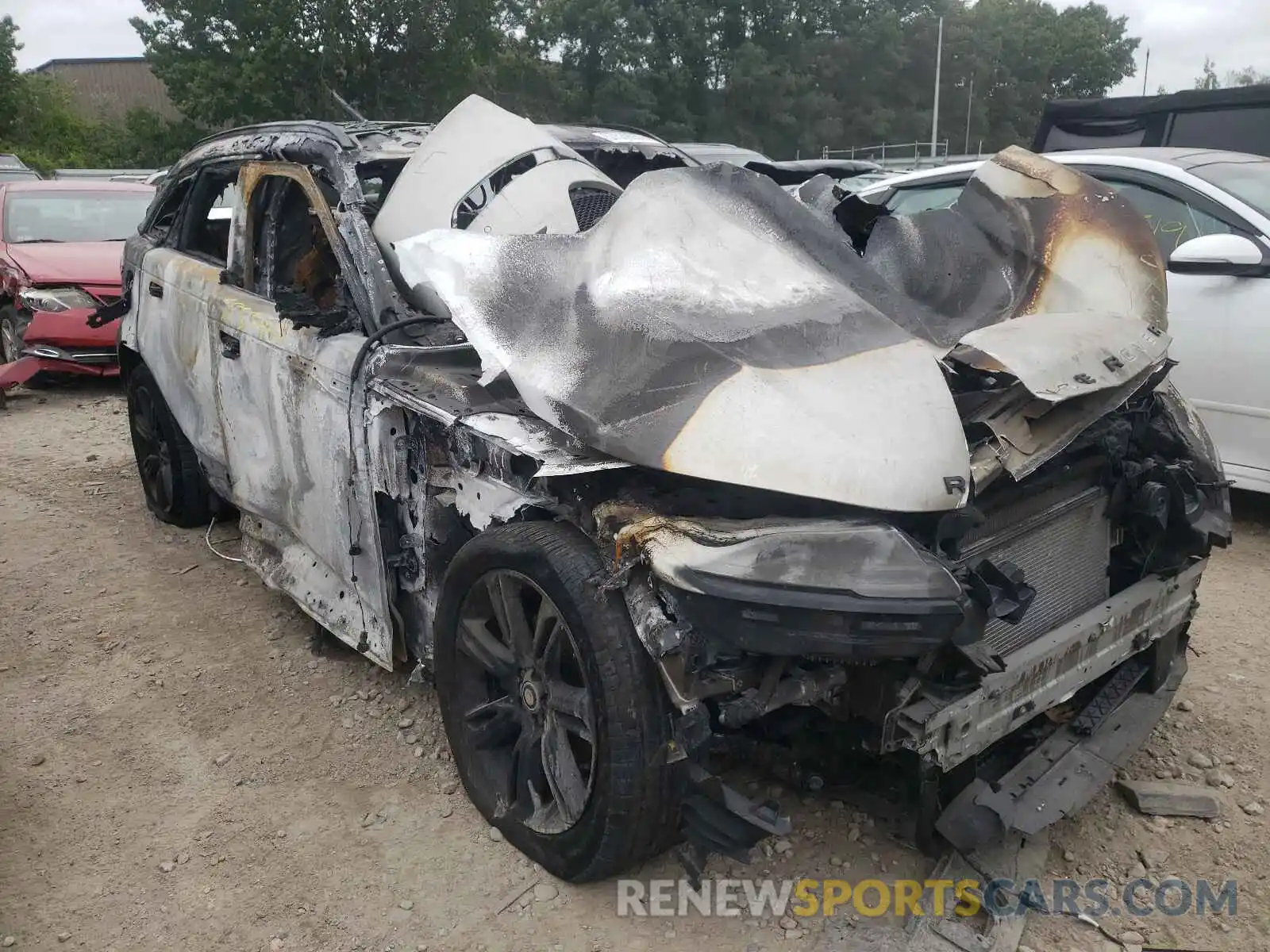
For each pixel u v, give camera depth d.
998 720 2.30
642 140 4.31
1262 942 2.38
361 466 2.99
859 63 42.34
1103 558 2.79
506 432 2.50
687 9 37.06
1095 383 2.32
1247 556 4.62
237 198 3.90
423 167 3.33
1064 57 56.44
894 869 2.60
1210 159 5.14
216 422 4.02
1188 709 3.33
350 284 3.21
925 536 2.18
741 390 2.24
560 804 2.46
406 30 27.47
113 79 55.81
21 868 2.69
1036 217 3.05
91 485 5.75
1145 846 2.70
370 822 2.84
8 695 3.53
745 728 2.44
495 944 2.39
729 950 2.36
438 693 2.83
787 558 2.01
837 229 3.10
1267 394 4.52
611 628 2.22
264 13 26.05
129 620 4.06
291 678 3.60
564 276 2.74
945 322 2.74
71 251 8.27
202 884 2.62
